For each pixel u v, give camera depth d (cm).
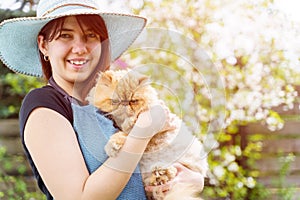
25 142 182
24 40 216
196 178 196
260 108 499
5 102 522
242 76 491
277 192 512
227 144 510
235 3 496
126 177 168
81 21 190
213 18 488
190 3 487
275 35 497
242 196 508
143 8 482
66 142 176
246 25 491
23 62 228
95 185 166
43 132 178
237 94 490
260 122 514
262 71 499
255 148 513
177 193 183
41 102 182
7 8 539
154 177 184
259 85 496
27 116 182
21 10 545
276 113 498
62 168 173
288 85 500
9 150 504
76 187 169
